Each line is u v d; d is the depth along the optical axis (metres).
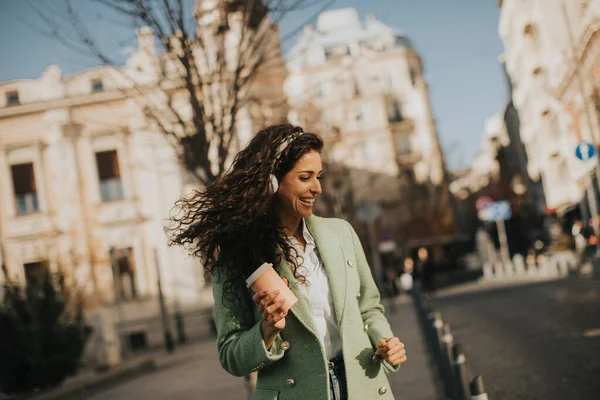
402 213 62.31
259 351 2.39
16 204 30.53
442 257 61.69
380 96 63.12
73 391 13.73
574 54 24.58
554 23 32.12
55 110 30.22
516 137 64.00
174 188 29.89
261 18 7.64
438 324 9.10
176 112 8.05
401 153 64.19
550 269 29.78
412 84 65.88
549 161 38.56
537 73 37.59
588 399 6.75
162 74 8.35
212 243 2.57
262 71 8.77
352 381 2.51
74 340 14.44
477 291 29.23
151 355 22.88
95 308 29.19
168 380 14.10
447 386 7.27
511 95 58.41
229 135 7.59
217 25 7.73
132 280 30.03
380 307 2.84
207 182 7.57
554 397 7.09
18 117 30.53
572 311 14.39
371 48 65.12
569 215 37.91
